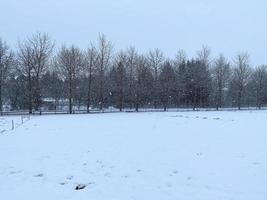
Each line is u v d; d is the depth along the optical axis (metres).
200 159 15.23
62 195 10.77
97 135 24.56
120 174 13.02
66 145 20.00
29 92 63.94
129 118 45.38
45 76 70.56
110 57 75.06
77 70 68.62
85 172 13.45
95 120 41.50
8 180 12.68
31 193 11.05
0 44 67.06
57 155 16.95
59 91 72.69
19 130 29.47
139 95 77.94
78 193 10.93
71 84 66.94
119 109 76.88
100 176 12.83
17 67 65.12
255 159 14.99
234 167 13.61
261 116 48.62
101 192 10.97
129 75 78.62
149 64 81.75
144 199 10.16
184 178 12.22
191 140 21.11
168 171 13.26
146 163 14.68
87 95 71.06
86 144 20.16
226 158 15.33
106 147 18.88
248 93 98.19
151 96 82.56
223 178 12.05
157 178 12.34
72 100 73.31
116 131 27.20
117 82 76.12
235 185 11.19
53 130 28.88
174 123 34.88
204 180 11.88
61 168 14.22
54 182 12.27
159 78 83.00
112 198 10.34
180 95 89.75
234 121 37.16
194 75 91.12
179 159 15.32
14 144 21.03
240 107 92.19
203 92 92.00
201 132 25.47
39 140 22.53
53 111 68.56
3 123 37.69
